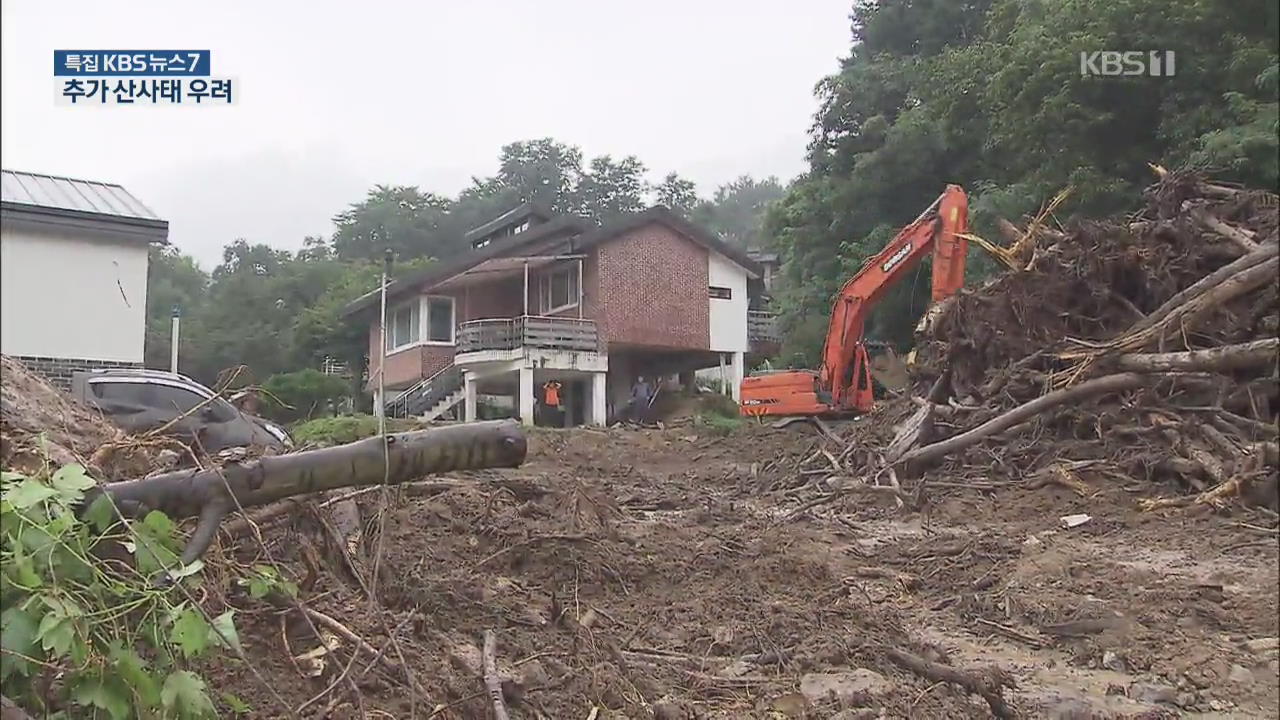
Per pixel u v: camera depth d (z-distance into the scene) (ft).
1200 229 43.57
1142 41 62.39
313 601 15.76
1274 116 55.06
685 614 22.54
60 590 10.04
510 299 100.48
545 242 95.76
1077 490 37.24
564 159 181.16
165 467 16.11
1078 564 27.45
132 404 33.32
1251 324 39.42
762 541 30.42
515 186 173.47
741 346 99.86
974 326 50.16
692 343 96.27
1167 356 38.99
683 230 95.71
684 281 96.12
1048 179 66.74
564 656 17.80
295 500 16.62
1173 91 62.64
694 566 26.78
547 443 62.75
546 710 15.40
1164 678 19.49
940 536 33.68
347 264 137.08
